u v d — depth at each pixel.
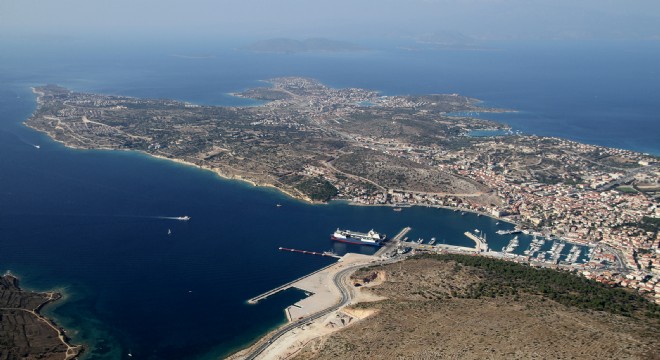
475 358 189.62
